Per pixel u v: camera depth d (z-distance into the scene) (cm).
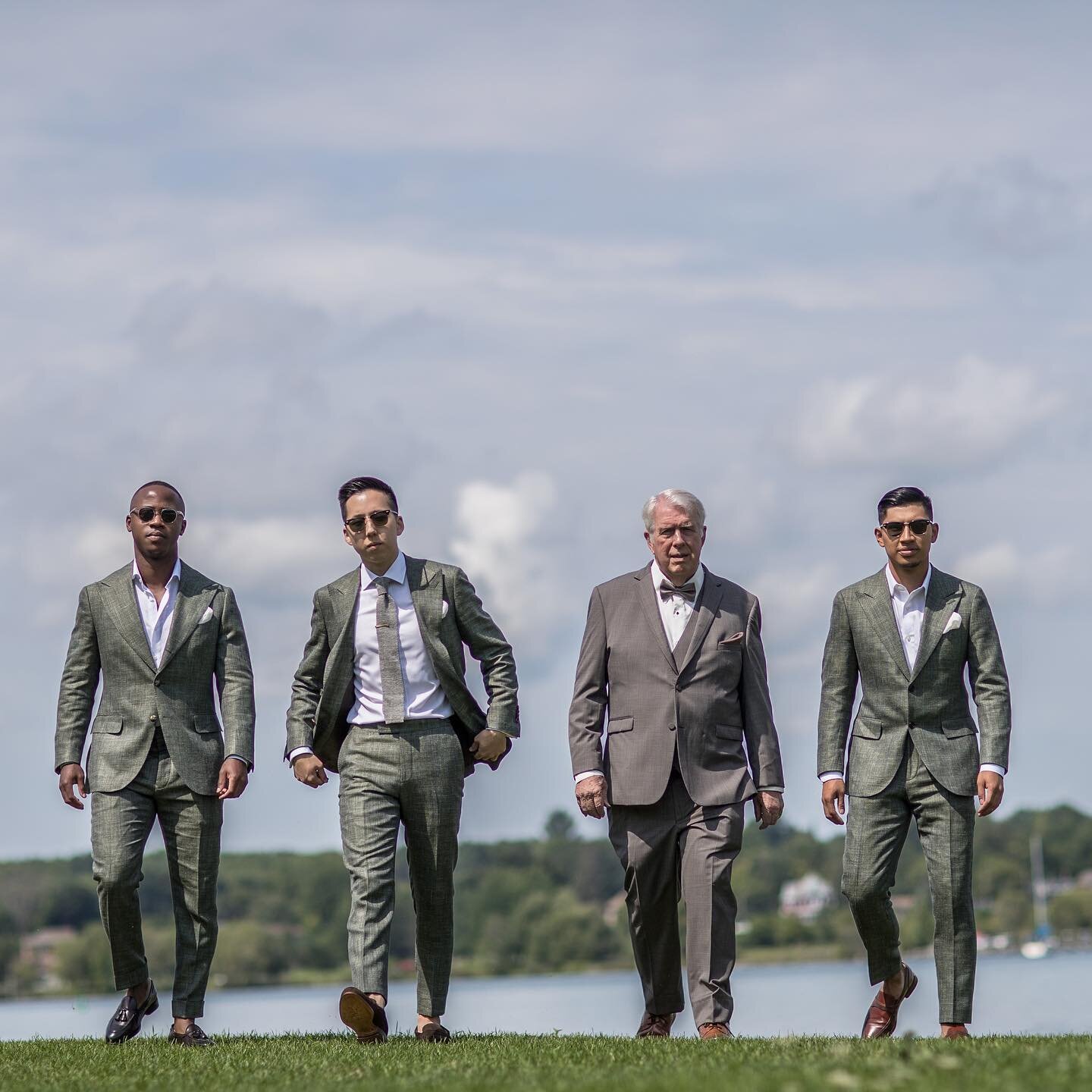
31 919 12375
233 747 1202
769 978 8475
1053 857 14912
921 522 1192
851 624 1225
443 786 1200
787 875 13938
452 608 1230
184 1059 1055
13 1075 980
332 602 1223
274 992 11769
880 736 1207
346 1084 877
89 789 1206
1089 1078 760
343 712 1223
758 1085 769
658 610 1245
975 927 1185
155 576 1228
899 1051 923
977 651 1195
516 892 13262
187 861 1206
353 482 1226
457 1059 991
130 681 1212
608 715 1252
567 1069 899
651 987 1260
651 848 1222
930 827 1194
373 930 1159
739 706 1248
